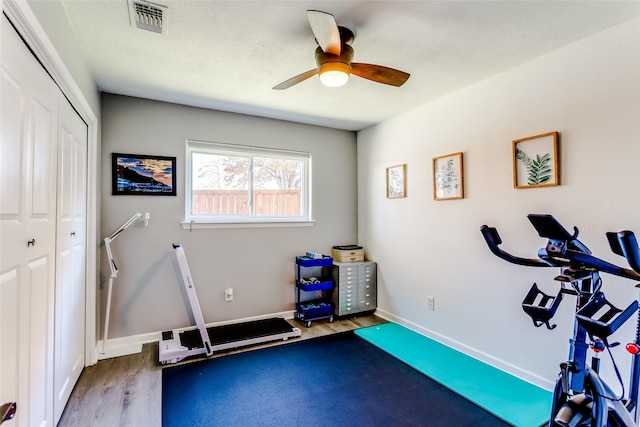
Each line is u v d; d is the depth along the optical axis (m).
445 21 1.77
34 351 1.40
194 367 2.49
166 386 2.21
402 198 3.38
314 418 1.89
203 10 1.68
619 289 1.80
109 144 2.80
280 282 3.60
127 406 1.97
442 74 2.43
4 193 1.09
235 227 3.35
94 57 2.17
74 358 2.12
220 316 3.27
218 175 3.36
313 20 1.47
